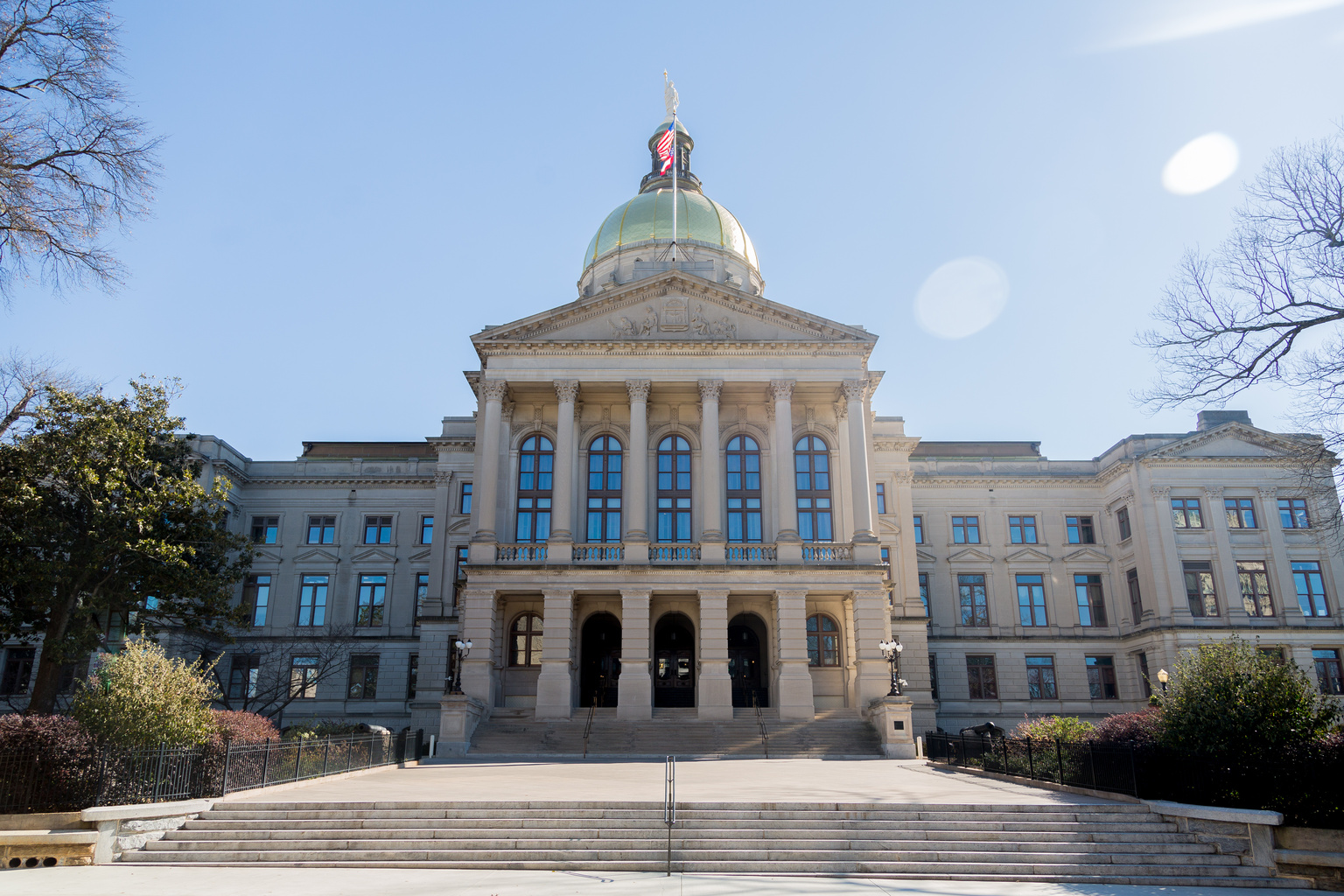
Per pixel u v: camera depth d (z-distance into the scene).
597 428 50.31
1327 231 22.69
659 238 64.50
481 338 48.16
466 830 19.70
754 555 47.16
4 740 19.77
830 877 17.48
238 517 60.28
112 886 16.00
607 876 17.27
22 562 33.12
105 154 21.33
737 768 31.64
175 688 23.17
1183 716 21.50
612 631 49.44
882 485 57.22
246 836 19.67
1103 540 61.38
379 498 61.25
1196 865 18.16
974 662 59.16
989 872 17.94
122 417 35.72
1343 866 16.97
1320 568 55.59
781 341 48.12
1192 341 24.44
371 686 57.62
